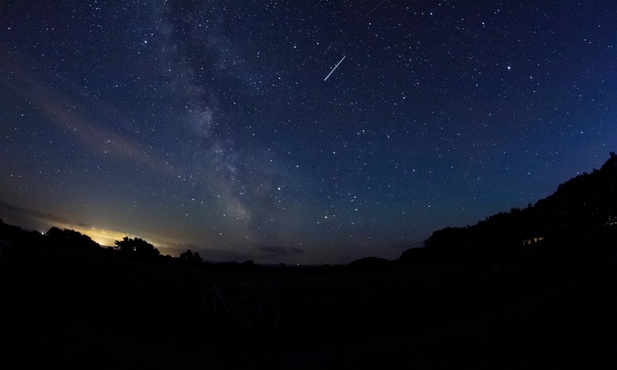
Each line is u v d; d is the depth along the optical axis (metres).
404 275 13.07
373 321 9.17
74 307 9.09
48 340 6.68
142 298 10.25
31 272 11.08
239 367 6.36
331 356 6.86
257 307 8.73
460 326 8.11
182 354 6.86
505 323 7.77
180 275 12.41
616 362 5.51
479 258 14.05
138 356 6.49
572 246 12.49
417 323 8.94
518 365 5.82
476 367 5.90
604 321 6.86
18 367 5.45
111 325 8.16
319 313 9.80
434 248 15.99
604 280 9.04
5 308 8.27
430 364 6.18
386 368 6.16
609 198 14.09
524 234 14.33
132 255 14.29
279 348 7.48
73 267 11.95
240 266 14.59
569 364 5.64
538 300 8.97
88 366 5.79
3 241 11.39
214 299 9.27
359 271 14.33
